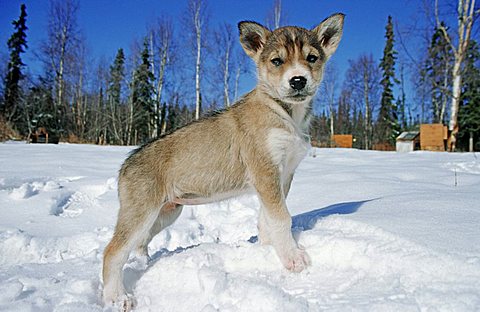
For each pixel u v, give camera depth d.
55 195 0.94
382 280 0.41
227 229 0.82
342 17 0.67
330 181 1.08
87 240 0.71
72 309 0.44
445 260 0.41
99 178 1.12
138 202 0.55
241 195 0.61
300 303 0.39
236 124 0.58
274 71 0.59
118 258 0.51
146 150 0.59
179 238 0.76
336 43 0.68
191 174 0.59
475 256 0.41
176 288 0.48
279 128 0.55
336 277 0.45
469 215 0.56
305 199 0.91
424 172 1.21
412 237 0.47
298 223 0.62
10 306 0.44
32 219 0.81
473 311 0.33
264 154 0.55
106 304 0.48
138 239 0.54
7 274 0.55
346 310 0.36
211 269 0.47
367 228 0.53
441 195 0.72
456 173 1.15
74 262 0.61
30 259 0.67
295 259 0.48
